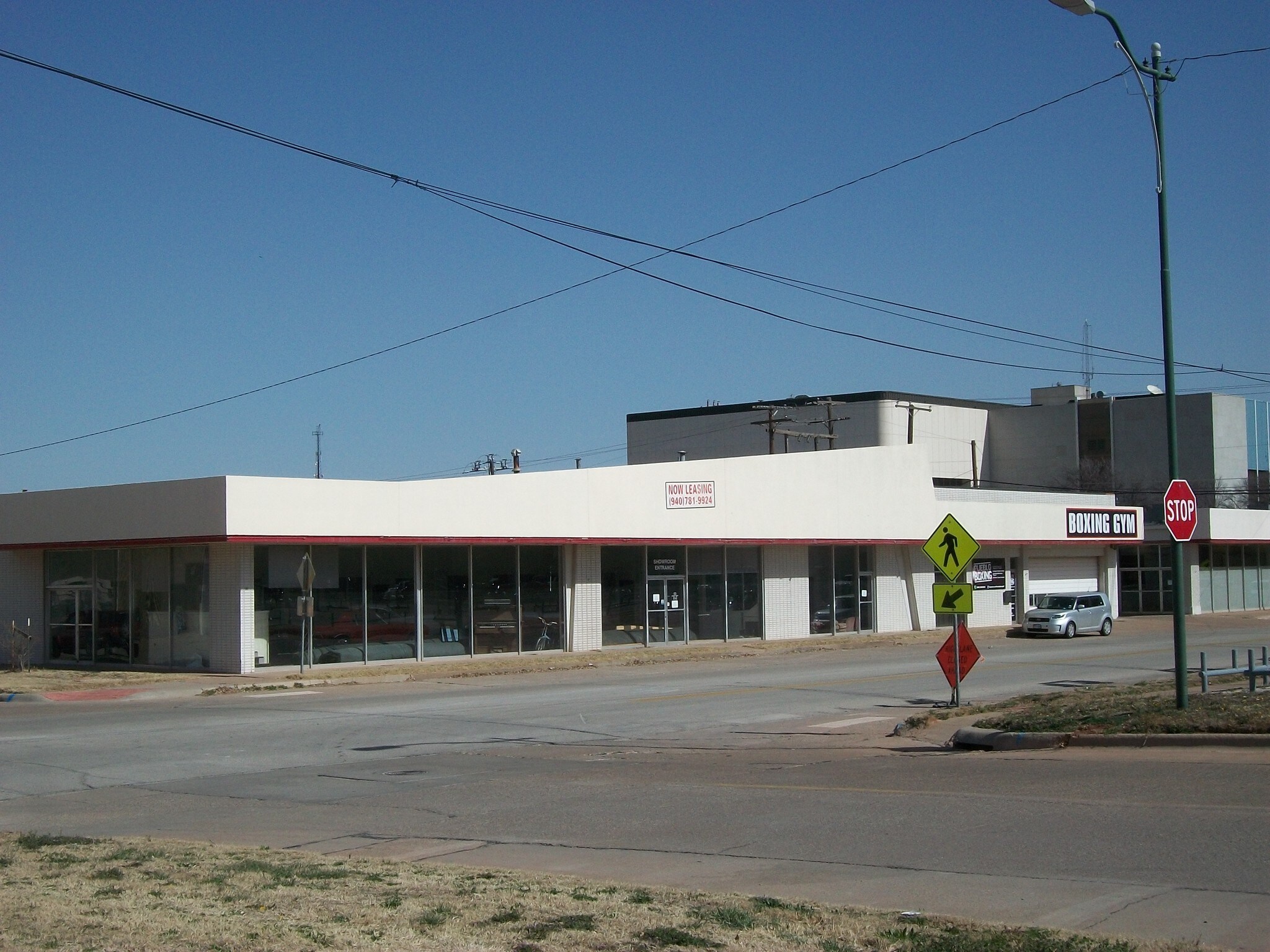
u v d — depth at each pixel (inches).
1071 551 2322.8
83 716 925.8
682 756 687.7
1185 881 333.1
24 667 1347.2
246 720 892.0
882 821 450.0
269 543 1263.5
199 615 1295.5
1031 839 402.3
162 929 286.0
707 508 1647.4
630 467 1562.5
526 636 1498.5
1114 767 556.4
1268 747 579.2
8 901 319.3
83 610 1419.8
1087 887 331.6
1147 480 3371.1
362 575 1354.6
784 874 367.6
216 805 539.2
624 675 1269.7
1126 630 2084.2
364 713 933.8
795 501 1766.7
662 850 412.5
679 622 1665.8
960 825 433.4
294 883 346.3
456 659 1405.0
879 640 1780.3
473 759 689.0
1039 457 3516.2
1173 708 678.5
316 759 695.7
